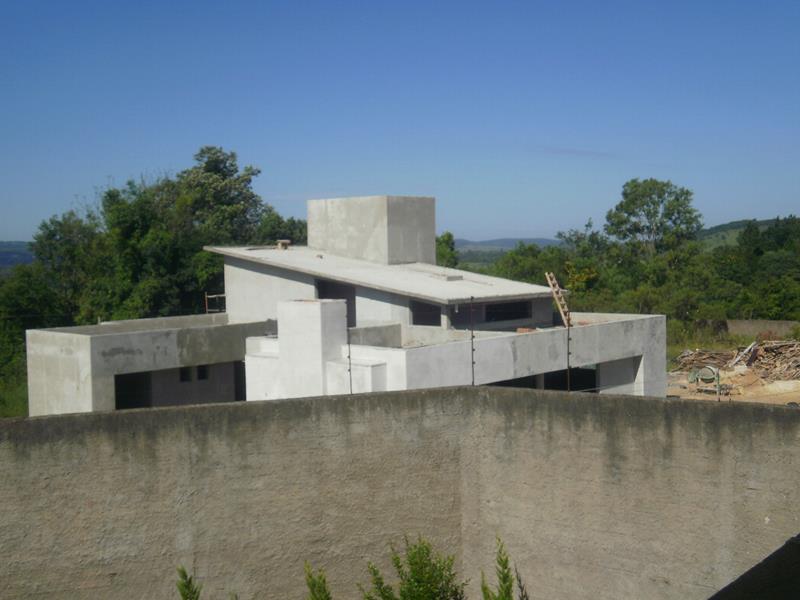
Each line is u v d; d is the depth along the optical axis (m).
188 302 42.62
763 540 9.48
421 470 11.30
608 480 10.46
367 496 11.12
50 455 10.05
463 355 19.70
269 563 10.80
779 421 9.34
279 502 10.80
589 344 23.73
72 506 10.12
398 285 25.50
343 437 10.99
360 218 30.09
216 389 27.64
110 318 40.88
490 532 11.35
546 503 10.92
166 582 10.46
